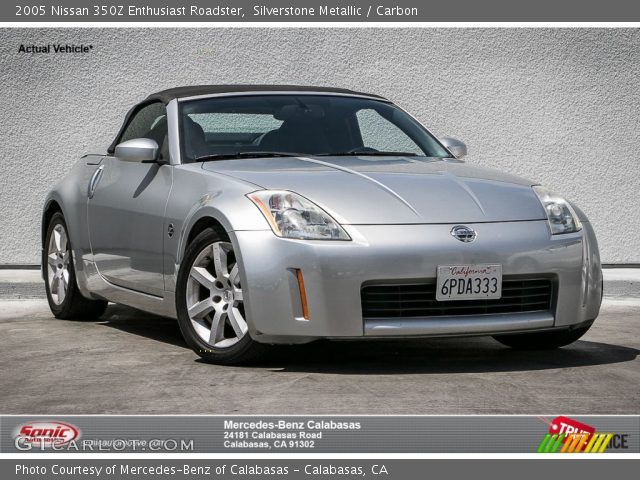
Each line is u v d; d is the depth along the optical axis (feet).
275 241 13.43
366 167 15.07
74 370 14.16
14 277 23.58
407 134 17.71
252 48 25.27
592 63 25.86
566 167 25.98
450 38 25.66
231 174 14.80
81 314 19.60
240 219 13.75
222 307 14.33
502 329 13.67
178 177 15.75
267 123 16.93
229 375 13.61
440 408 11.82
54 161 24.89
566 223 14.43
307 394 12.44
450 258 13.35
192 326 14.69
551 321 14.10
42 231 20.66
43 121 24.84
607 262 26.08
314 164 15.31
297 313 13.32
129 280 16.92
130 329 18.35
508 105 25.82
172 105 17.19
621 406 11.92
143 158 16.28
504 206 14.20
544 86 25.84
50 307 20.11
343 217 13.47
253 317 13.52
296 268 13.26
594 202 26.03
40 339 17.12
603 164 25.99
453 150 17.95
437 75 25.68
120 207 17.16
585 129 25.95
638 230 26.05
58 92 24.85
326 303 13.16
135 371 13.99
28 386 13.17
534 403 12.04
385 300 13.38
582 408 11.85
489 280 13.56
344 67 25.49
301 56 25.40
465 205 14.01
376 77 25.58
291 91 17.94
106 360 14.90
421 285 13.43
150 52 25.05
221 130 16.69
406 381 13.17
